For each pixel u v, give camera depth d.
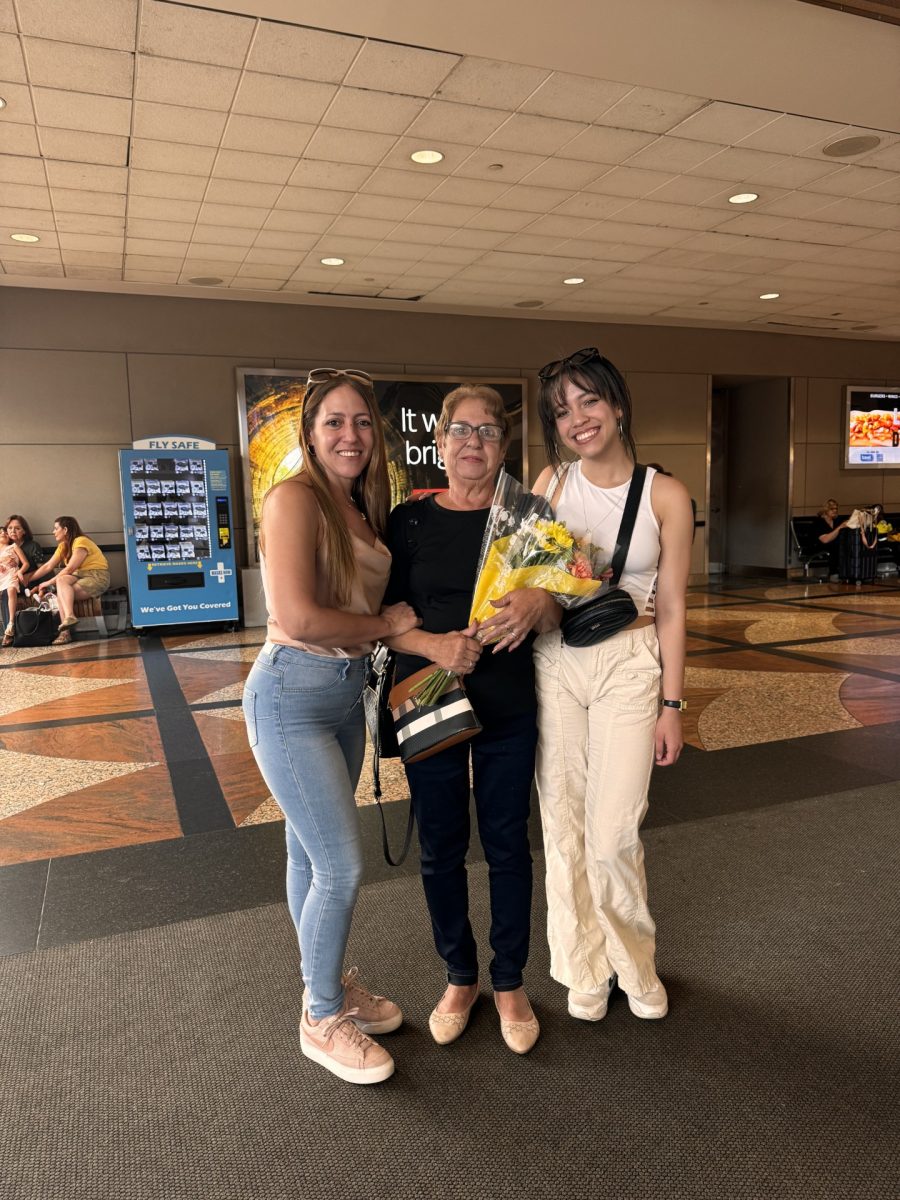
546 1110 1.63
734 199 6.14
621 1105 1.64
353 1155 1.53
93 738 4.42
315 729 1.67
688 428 11.06
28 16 3.64
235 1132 1.59
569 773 1.85
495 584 1.67
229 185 5.60
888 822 2.99
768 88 4.45
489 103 4.54
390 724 1.78
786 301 9.52
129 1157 1.53
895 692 4.96
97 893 2.62
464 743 1.80
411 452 9.61
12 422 8.12
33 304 8.09
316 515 1.62
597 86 4.38
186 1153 1.54
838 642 6.65
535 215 6.38
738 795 3.30
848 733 4.13
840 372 11.91
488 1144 1.55
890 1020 1.89
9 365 8.07
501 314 9.86
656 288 8.81
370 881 2.65
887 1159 1.49
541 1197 1.43
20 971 2.16
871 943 2.21
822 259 7.78
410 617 1.72
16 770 3.92
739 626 7.57
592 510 1.79
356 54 4.01
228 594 8.04
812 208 6.38
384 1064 1.71
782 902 2.44
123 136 4.81
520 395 10.03
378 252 7.25
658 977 2.02
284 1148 1.55
